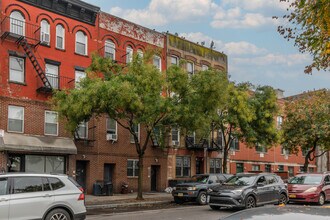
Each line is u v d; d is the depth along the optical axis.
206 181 23.48
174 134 34.94
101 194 27.83
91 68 23.55
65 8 28.16
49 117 26.55
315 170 52.88
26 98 25.42
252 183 19.23
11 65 25.02
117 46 31.19
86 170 28.66
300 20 11.05
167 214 17.48
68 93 23.33
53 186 12.23
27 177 11.86
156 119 23.33
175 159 35.12
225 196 18.47
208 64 38.78
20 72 25.44
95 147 28.97
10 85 24.75
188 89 23.30
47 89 25.91
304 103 36.16
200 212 18.31
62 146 26.02
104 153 29.58
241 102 29.09
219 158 39.34
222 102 24.19
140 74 22.23
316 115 35.16
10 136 24.16
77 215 12.46
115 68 23.66
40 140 25.36
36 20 26.47
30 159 25.38
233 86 29.67
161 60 34.31
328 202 23.75
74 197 12.46
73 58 28.30
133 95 20.73
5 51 24.67
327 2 9.16
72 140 27.17
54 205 12.00
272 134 31.69
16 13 25.58
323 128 34.38
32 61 25.72
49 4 27.23
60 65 27.47
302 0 9.66
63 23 28.00
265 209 4.61
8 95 24.59
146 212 18.55
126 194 29.70
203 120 22.95
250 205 18.64
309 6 9.88
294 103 36.69
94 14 29.64
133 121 22.73
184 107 22.53
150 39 33.62
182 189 22.95
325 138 35.59
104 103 20.83
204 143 36.81
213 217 16.25
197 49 37.75
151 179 33.50
